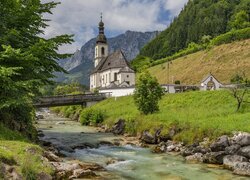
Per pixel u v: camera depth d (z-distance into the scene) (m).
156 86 46.53
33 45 23.97
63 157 26.80
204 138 30.62
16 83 22.36
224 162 24.70
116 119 50.09
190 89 71.69
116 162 25.61
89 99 74.94
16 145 19.89
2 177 15.44
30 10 25.19
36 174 17.28
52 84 28.41
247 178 21.27
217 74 108.56
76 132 46.62
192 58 135.50
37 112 97.19
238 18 156.38
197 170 23.31
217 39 133.25
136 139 38.91
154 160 26.73
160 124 37.56
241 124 30.77
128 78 100.00
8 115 26.62
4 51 22.77
